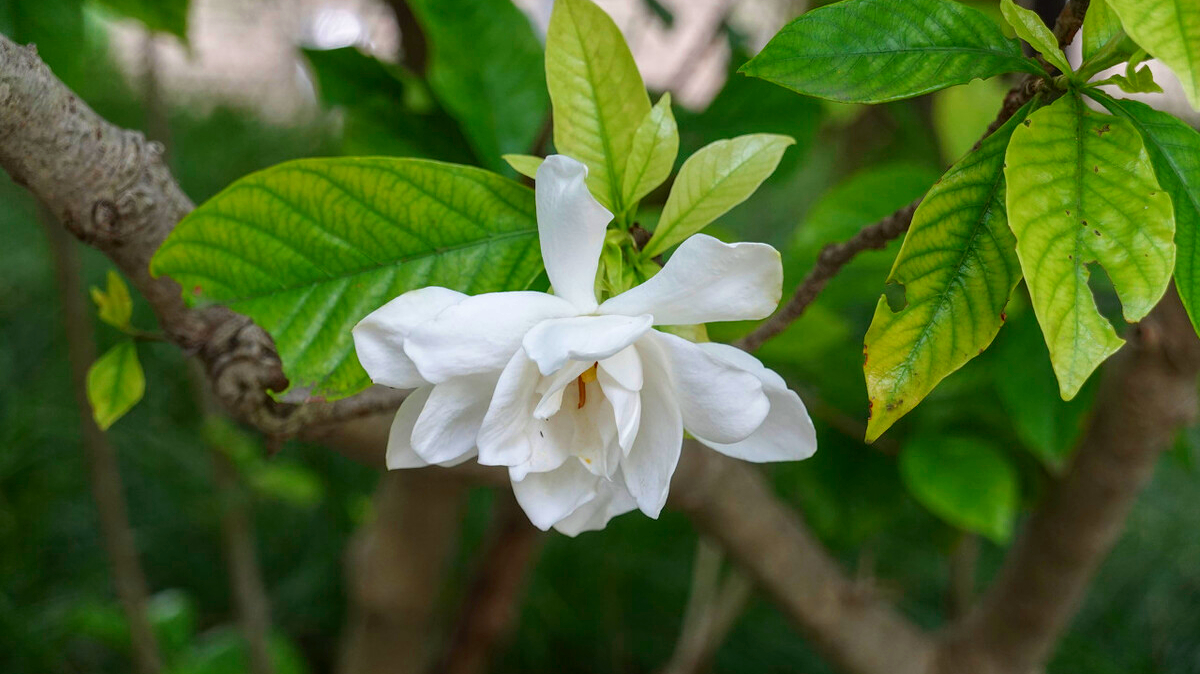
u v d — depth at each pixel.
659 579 1.61
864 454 0.81
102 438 0.82
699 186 0.48
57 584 1.60
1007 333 0.68
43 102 0.48
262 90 2.24
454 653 0.99
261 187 0.48
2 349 1.70
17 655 1.48
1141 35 0.42
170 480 1.73
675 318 0.46
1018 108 0.47
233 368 0.51
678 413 0.46
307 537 1.78
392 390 0.53
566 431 0.47
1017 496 0.80
